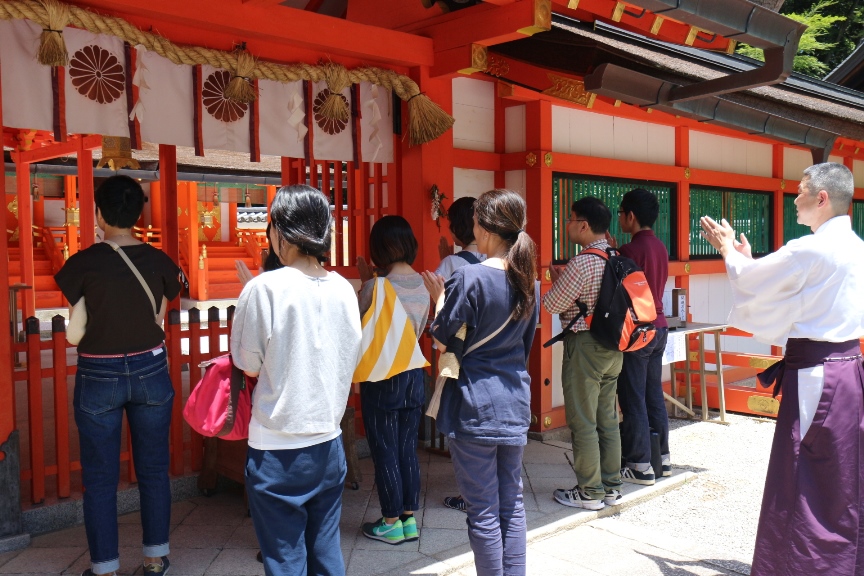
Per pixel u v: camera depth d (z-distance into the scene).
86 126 3.52
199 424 2.43
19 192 10.41
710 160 7.64
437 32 4.72
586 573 3.36
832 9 22.02
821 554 2.72
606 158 6.21
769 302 2.88
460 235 3.93
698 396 7.02
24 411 6.04
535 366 5.64
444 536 3.68
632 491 4.38
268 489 2.25
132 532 3.66
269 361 2.24
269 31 3.98
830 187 2.86
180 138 3.87
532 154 5.58
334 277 2.41
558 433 5.71
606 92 4.14
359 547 3.53
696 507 4.28
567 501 4.16
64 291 2.91
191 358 4.18
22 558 3.31
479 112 5.70
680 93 4.27
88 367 2.96
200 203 19.62
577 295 3.90
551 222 5.70
